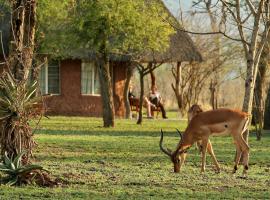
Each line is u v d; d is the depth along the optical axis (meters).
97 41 29.98
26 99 14.70
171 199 12.88
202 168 17.27
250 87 18.73
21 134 14.64
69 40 30.22
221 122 17.39
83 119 37.91
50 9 31.06
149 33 30.03
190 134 17.38
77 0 30.91
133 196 13.07
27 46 15.04
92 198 12.77
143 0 30.11
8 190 13.35
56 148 22.17
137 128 32.34
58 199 12.59
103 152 21.33
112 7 29.06
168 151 17.34
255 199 13.18
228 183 15.16
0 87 14.57
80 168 17.08
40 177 14.22
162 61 37.28
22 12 15.02
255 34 18.69
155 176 15.95
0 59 36.50
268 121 34.06
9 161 14.18
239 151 17.33
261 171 17.67
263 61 30.53
